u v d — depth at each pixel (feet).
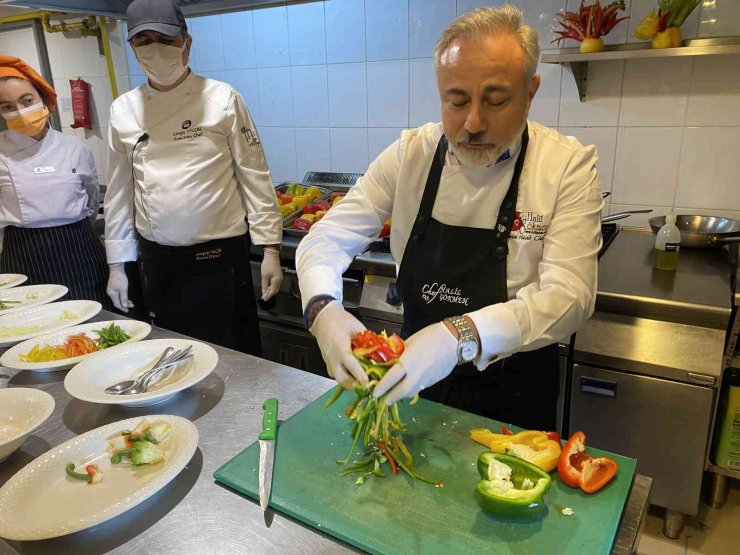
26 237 7.42
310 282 3.69
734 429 5.59
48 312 5.09
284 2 7.80
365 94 8.39
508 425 3.23
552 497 2.66
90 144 12.34
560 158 3.64
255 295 7.47
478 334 3.10
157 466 2.96
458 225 3.92
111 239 6.79
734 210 6.58
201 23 9.62
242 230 6.74
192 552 2.45
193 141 6.23
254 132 6.58
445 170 3.86
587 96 6.93
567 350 5.70
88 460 3.02
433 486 2.77
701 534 5.98
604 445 5.78
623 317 5.45
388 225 6.95
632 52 5.99
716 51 5.65
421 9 7.56
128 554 2.45
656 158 6.79
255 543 2.49
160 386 3.76
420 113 8.02
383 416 2.96
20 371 4.19
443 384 4.29
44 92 7.14
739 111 6.27
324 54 8.55
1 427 3.38
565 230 3.54
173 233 6.39
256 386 3.81
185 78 6.21
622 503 2.61
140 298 8.25
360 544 2.43
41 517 2.64
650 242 6.73
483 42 3.05
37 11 11.64
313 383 3.82
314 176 9.23
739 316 5.22
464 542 2.41
